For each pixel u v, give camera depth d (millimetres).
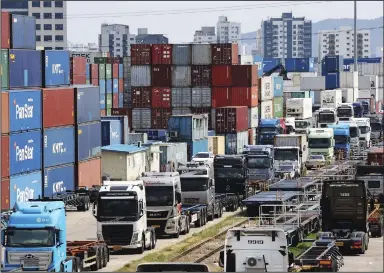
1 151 123750
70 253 84625
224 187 146125
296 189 140625
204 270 62656
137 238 99000
